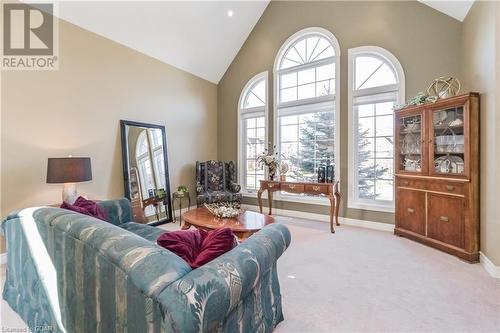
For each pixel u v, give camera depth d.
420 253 2.85
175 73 4.70
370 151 3.99
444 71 3.32
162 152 4.39
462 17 3.13
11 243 1.78
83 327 1.18
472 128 2.61
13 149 2.73
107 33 3.57
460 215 2.69
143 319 0.89
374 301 1.93
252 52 5.19
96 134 3.49
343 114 4.12
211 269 0.97
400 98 3.63
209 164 5.05
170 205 4.45
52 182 2.63
